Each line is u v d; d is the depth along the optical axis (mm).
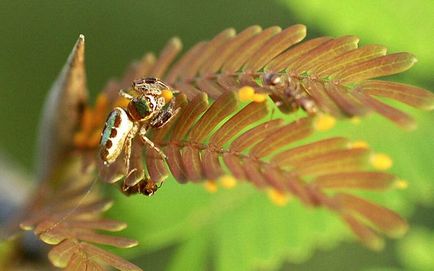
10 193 113
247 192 103
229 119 76
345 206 71
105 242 79
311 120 73
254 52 84
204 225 103
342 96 76
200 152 77
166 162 78
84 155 92
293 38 81
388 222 69
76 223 82
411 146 107
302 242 102
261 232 103
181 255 102
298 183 73
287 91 76
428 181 106
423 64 110
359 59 77
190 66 87
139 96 81
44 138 93
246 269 102
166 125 79
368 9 109
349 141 72
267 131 75
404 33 110
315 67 78
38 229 81
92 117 93
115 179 80
